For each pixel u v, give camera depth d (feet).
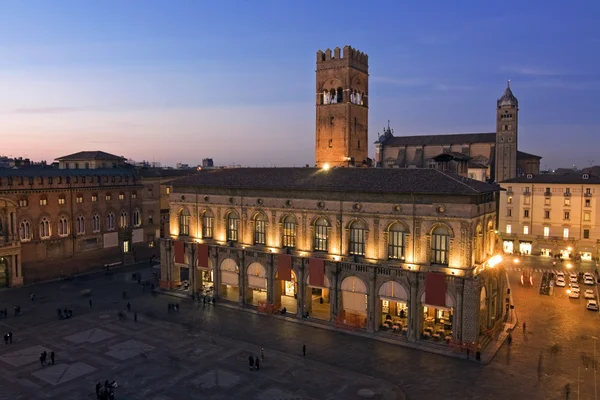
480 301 204.13
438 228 208.33
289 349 204.95
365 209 222.69
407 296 210.79
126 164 442.50
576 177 412.77
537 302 271.08
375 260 221.87
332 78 356.59
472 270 199.41
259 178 266.98
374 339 214.48
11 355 198.80
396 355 197.36
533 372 179.93
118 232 368.07
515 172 520.01
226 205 270.67
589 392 163.73
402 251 217.15
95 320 243.60
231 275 269.23
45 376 179.32
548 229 409.08
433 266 207.62
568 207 400.06
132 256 378.73
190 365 189.57
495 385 169.48
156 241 400.06
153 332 226.38
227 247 268.41
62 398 162.81
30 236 311.68
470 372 180.45
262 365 188.85
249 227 262.06
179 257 290.76
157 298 283.18
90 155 420.36
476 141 538.06
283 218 250.98
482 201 213.25
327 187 232.32
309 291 245.65
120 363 191.42
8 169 321.73
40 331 227.40
